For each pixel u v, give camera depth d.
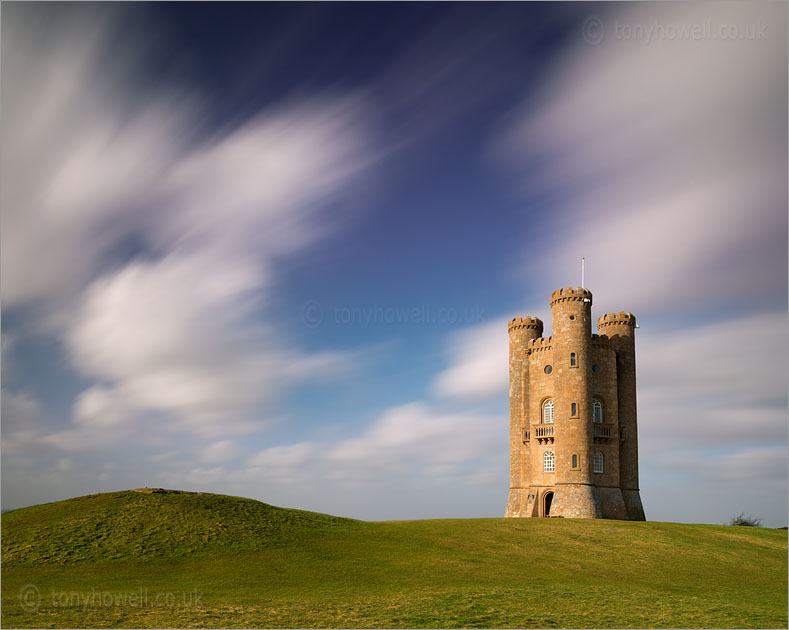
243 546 48.53
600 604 33.84
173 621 29.72
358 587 37.44
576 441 73.94
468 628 28.77
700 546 54.06
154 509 55.88
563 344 76.69
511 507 79.62
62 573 41.75
